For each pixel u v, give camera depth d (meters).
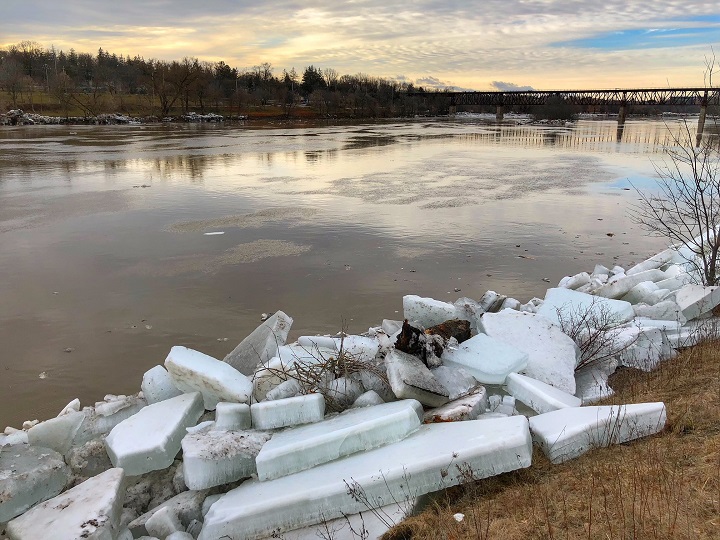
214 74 115.31
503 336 7.05
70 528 3.98
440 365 6.13
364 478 4.13
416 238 16.25
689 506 3.51
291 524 4.10
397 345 6.16
